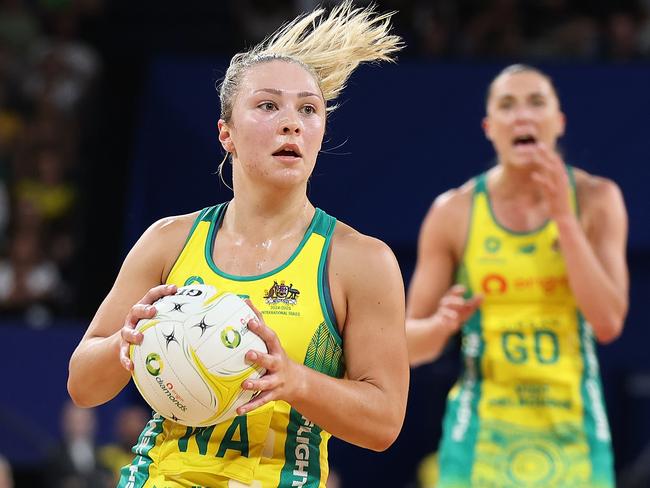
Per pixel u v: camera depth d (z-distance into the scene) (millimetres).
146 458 7977
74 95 30047
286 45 8742
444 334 12367
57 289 26031
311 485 7770
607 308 12211
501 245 12906
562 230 12102
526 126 12773
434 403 23234
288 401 7137
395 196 23453
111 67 30969
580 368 12719
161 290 7293
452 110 23469
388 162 23500
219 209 8297
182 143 23906
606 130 23109
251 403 6883
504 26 27609
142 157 23844
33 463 21906
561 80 23250
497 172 13258
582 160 23109
